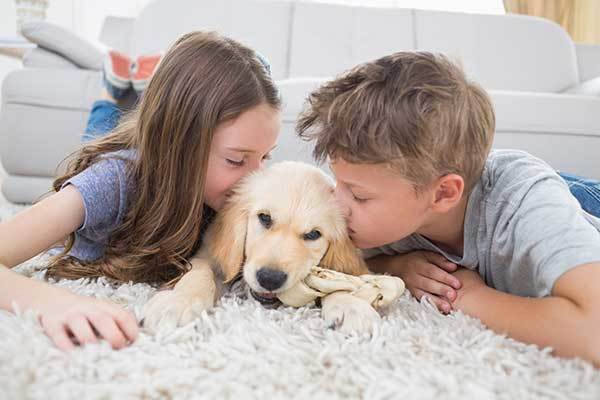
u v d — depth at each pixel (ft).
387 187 2.86
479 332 2.67
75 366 2.11
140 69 6.62
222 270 3.26
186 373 2.10
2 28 12.93
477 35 10.08
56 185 3.79
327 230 3.06
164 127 3.46
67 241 3.65
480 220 3.28
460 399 1.99
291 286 2.89
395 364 2.27
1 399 1.85
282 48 9.71
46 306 2.56
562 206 2.86
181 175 3.44
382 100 2.82
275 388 2.08
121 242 3.59
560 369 2.26
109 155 3.61
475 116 3.04
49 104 7.19
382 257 4.01
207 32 3.86
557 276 2.56
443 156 2.90
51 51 7.78
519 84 9.89
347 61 9.75
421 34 10.01
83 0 13.17
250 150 3.49
